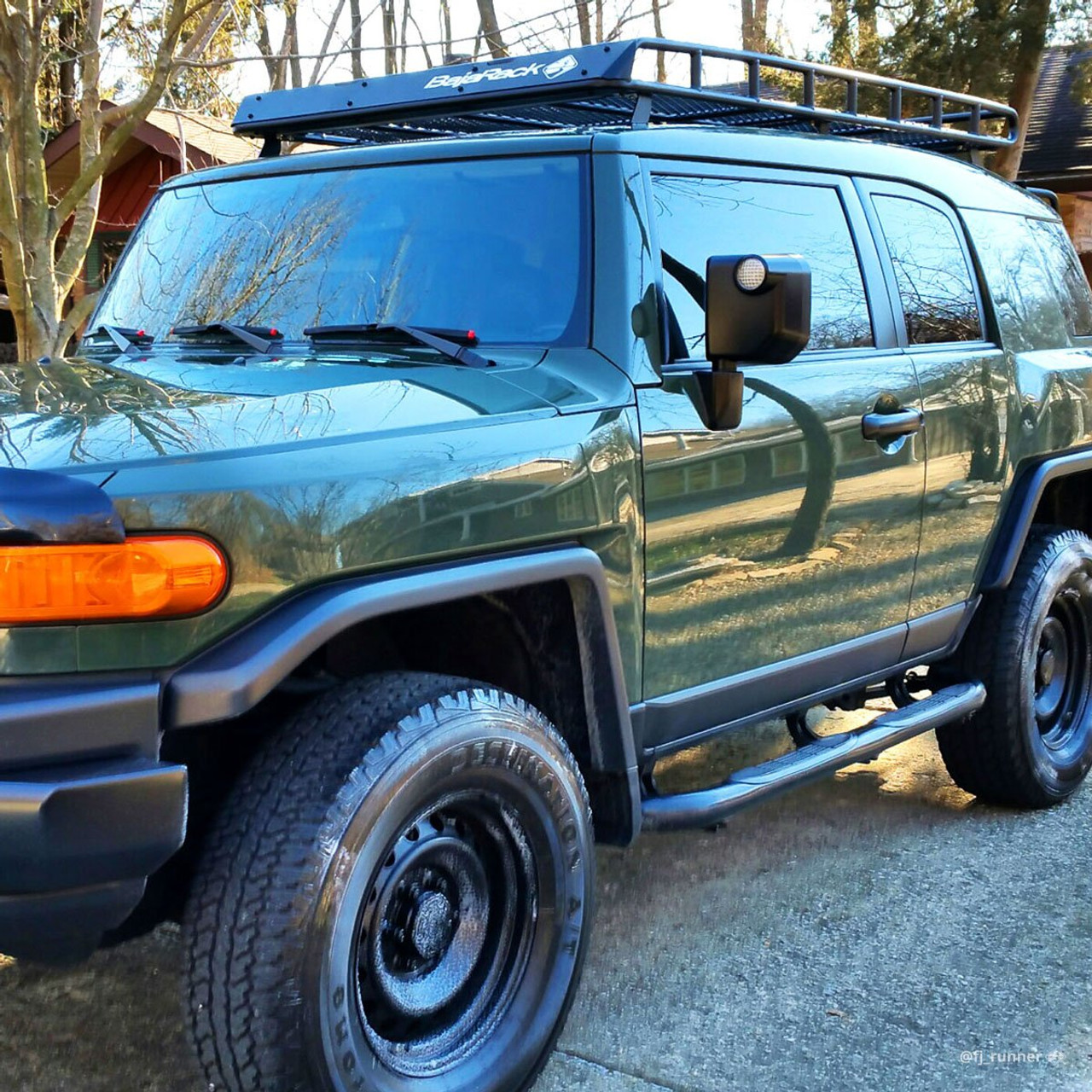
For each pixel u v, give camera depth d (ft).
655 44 10.30
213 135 43.24
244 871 7.04
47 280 22.29
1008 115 15.97
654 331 9.55
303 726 7.52
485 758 7.83
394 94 11.55
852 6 56.59
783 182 11.35
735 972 10.57
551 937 8.50
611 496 8.84
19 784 6.22
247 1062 6.92
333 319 10.10
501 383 8.81
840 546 11.27
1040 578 13.97
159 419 7.50
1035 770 14.14
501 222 9.95
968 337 13.42
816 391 10.85
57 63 28.09
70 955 6.83
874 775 15.84
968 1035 9.65
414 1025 7.90
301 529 7.01
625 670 9.28
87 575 6.39
